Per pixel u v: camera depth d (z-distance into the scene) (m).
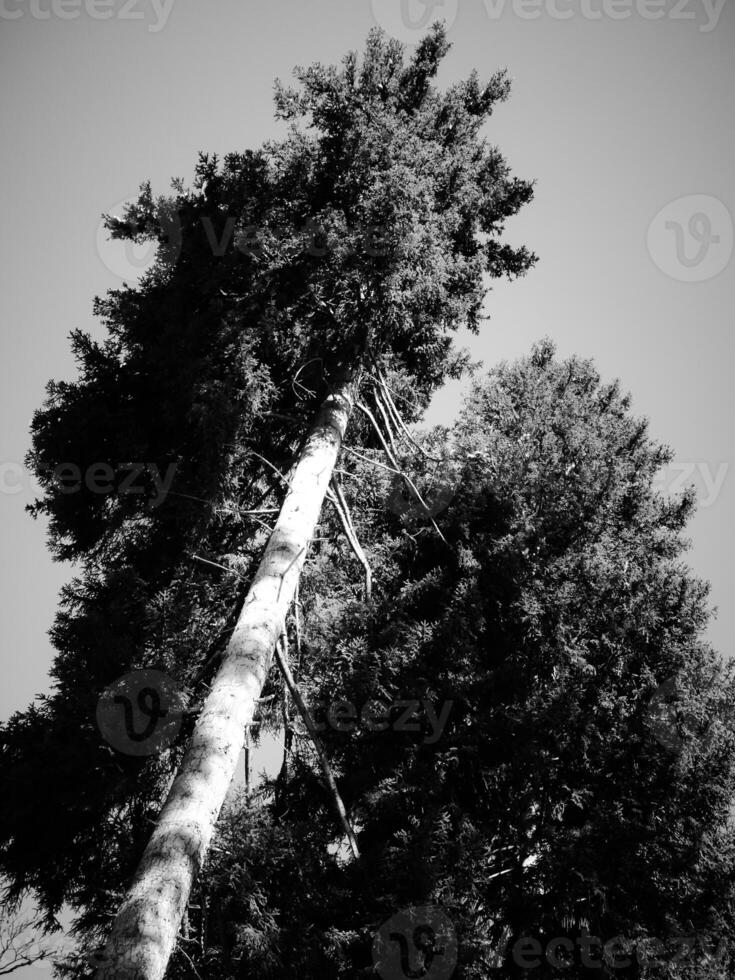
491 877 6.88
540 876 6.88
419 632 7.65
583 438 9.66
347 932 5.64
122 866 6.04
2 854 6.34
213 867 5.52
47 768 6.20
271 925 5.48
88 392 7.83
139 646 6.84
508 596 8.39
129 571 7.05
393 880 5.96
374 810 6.98
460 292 9.81
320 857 6.30
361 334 8.32
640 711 7.82
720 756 7.71
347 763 7.45
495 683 7.71
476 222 9.91
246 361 7.41
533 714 7.33
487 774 7.36
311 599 7.86
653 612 8.52
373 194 7.62
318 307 8.48
